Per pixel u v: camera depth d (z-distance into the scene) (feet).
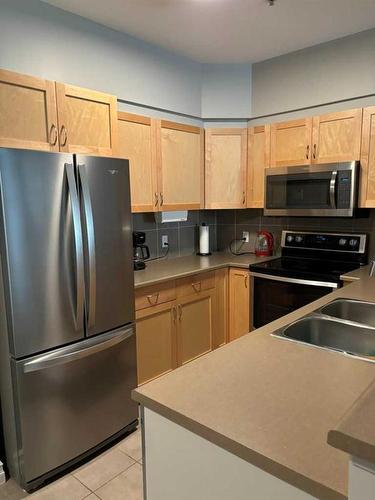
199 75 10.50
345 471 2.22
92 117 7.36
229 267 10.37
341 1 7.16
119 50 8.41
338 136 8.91
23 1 6.72
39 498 5.79
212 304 10.02
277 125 9.94
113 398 6.99
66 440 6.28
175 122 9.75
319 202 9.11
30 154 5.44
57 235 5.82
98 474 6.31
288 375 3.49
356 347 4.84
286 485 2.33
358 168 8.63
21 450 5.79
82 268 6.07
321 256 10.25
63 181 5.84
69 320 6.11
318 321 5.09
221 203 10.80
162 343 8.72
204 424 2.74
